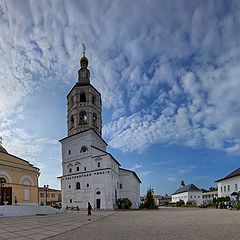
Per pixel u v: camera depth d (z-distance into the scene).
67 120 64.12
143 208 57.69
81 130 59.56
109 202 52.34
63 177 59.88
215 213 33.53
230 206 49.25
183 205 95.06
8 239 12.50
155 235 13.00
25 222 21.41
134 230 15.34
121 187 64.44
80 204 55.34
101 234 13.76
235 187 65.12
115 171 59.53
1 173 37.31
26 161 43.16
